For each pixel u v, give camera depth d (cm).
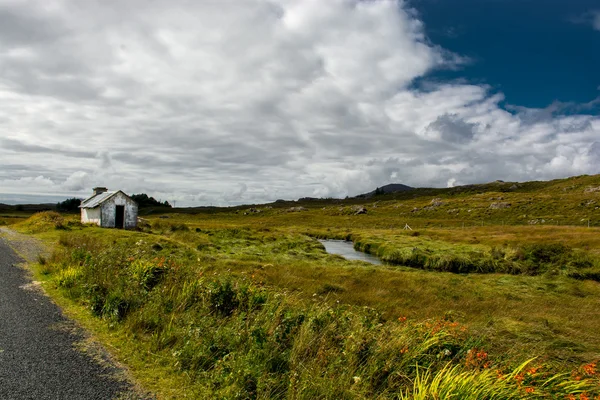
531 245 3027
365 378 596
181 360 656
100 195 4725
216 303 919
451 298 1828
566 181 17600
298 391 537
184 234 3928
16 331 768
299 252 3478
